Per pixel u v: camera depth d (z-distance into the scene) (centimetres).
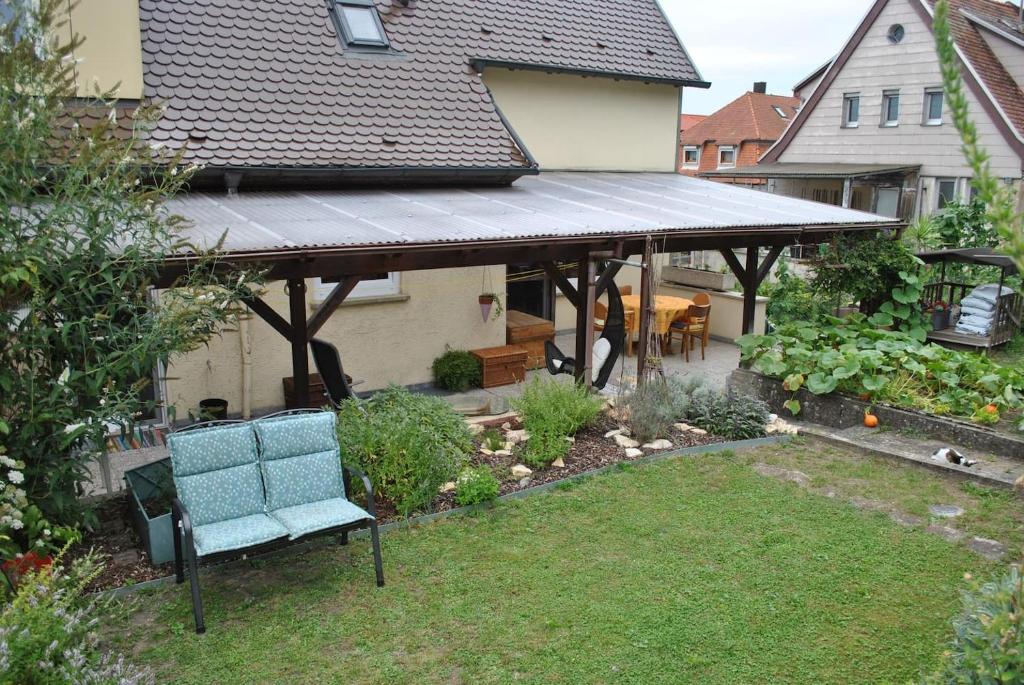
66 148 560
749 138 3722
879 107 2241
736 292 1559
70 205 516
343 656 452
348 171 914
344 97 1004
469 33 1222
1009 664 321
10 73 507
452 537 604
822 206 1255
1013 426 813
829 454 801
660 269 1648
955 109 178
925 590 529
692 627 482
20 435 509
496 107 1119
